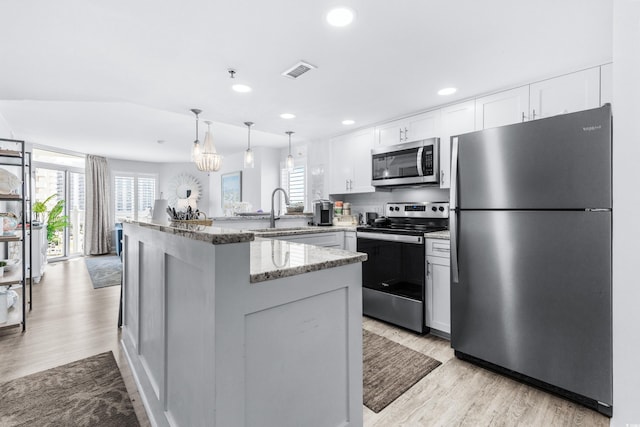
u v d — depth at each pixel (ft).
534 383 6.03
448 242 7.95
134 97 8.90
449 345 7.95
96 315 9.92
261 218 11.42
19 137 16.57
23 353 7.36
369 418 5.19
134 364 6.36
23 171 8.91
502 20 5.30
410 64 6.88
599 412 5.27
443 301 8.13
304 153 17.61
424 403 5.58
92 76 7.42
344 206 12.98
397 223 11.65
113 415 5.21
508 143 6.13
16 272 9.43
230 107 9.79
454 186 6.95
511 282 6.15
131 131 15.49
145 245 5.81
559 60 6.70
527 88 7.82
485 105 8.57
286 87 8.16
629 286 2.68
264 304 3.29
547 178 5.64
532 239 5.85
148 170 25.38
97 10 4.91
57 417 5.14
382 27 5.49
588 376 5.29
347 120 11.20
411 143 10.00
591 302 5.23
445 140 9.46
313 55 6.47
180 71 7.18
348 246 11.02
